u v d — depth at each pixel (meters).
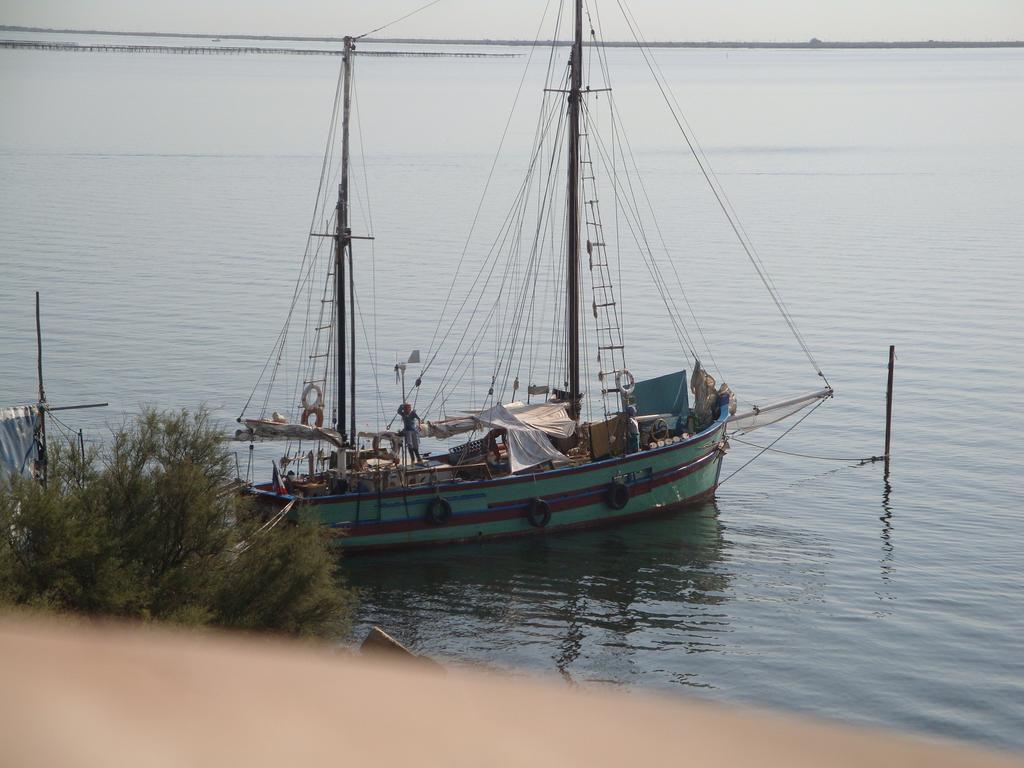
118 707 6.94
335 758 6.98
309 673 8.44
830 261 138.88
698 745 7.82
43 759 6.32
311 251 143.62
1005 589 46.31
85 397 76.62
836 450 68.25
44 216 169.38
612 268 135.12
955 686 37.41
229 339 94.75
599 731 8.02
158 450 34.03
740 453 68.25
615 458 54.06
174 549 31.34
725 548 51.75
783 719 8.20
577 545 51.84
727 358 91.62
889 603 44.97
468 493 50.91
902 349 93.38
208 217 173.00
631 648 40.75
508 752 7.50
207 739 6.88
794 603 45.09
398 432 52.69
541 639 41.59
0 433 37.53
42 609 24.66
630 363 90.62
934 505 57.81
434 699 8.23
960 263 135.88
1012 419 73.44
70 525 28.83
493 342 97.50
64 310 104.25
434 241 153.12
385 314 107.75
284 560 32.12
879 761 7.36
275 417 52.44
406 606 44.62
